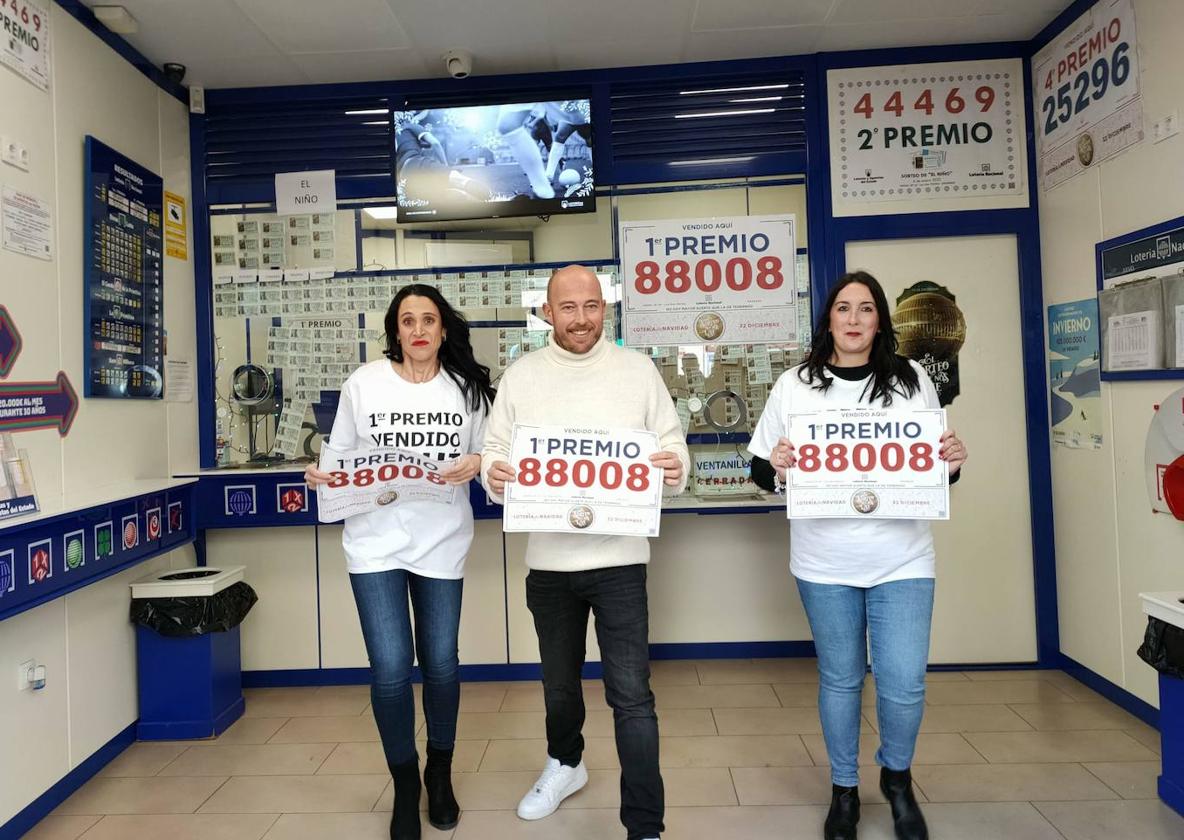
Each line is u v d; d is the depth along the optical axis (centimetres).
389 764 209
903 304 342
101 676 267
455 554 216
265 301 354
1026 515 338
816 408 202
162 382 320
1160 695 222
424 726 296
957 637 340
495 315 353
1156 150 256
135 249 301
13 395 230
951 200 337
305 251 354
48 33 253
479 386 225
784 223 346
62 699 245
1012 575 339
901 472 191
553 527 187
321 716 310
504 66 342
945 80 337
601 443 190
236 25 296
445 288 353
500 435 203
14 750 221
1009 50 334
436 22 300
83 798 244
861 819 214
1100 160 286
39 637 234
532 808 220
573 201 338
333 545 347
